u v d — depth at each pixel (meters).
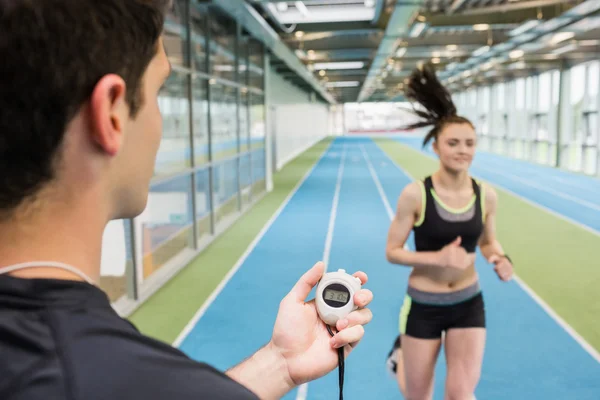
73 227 0.54
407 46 13.73
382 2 8.41
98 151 0.54
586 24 10.41
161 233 8.05
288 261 7.63
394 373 3.27
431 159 25.27
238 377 0.98
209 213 9.00
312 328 1.07
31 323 0.49
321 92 34.66
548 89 22.61
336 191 14.55
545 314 5.50
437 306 2.85
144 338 0.54
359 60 17.42
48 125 0.50
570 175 18.75
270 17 10.84
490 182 16.83
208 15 8.75
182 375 0.50
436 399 3.94
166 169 7.51
